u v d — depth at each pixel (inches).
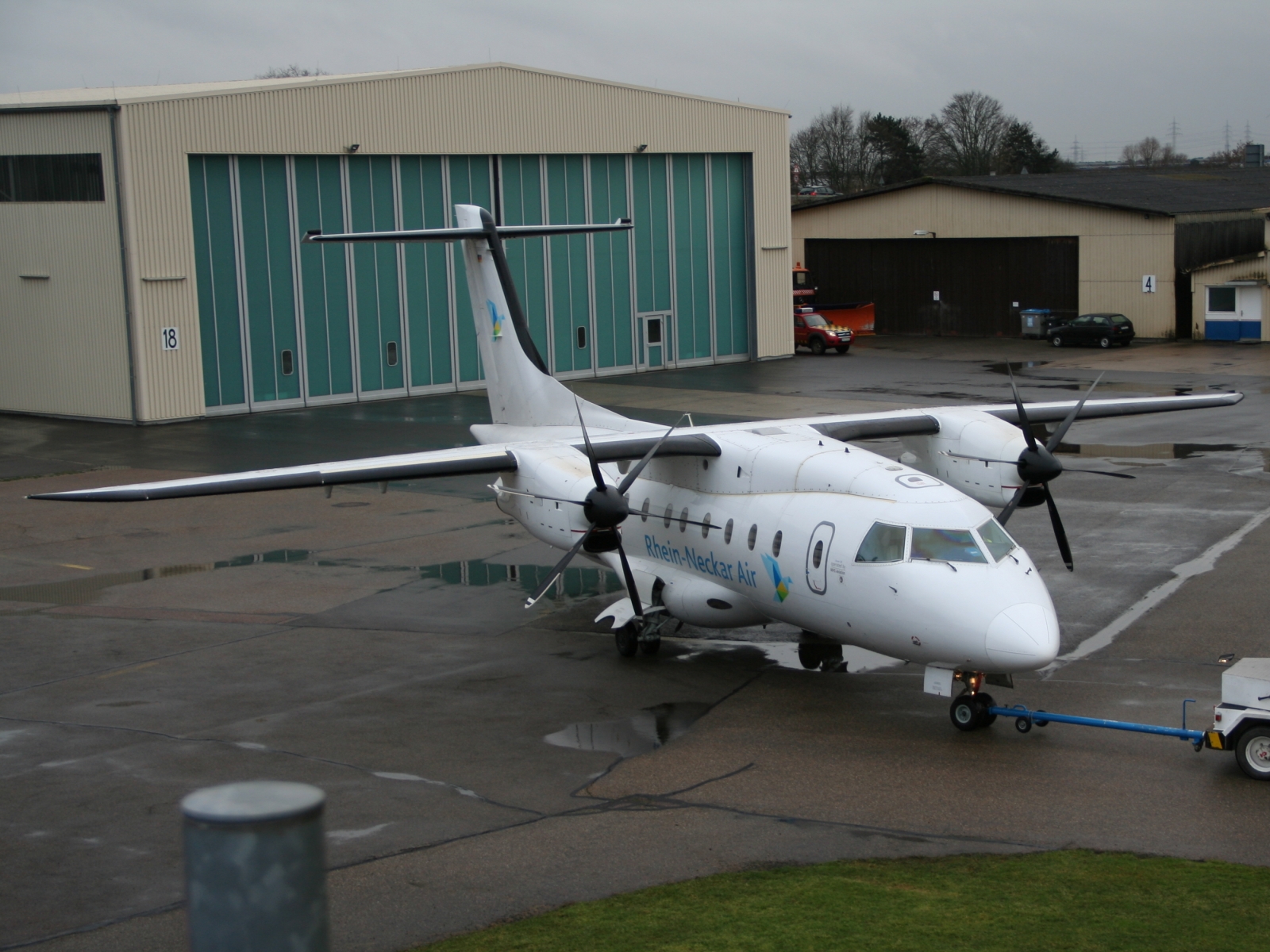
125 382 1576.0
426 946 377.1
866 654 692.1
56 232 1603.1
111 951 379.9
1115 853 433.7
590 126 1977.1
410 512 1091.3
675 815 474.6
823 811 476.4
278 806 200.5
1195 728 550.6
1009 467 709.9
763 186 2204.7
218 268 1640.0
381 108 1754.4
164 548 967.6
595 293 2022.6
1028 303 2578.7
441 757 539.2
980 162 5339.6
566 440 770.2
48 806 488.7
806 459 637.9
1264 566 826.2
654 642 686.5
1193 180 3036.4
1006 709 554.3
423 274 1835.6
